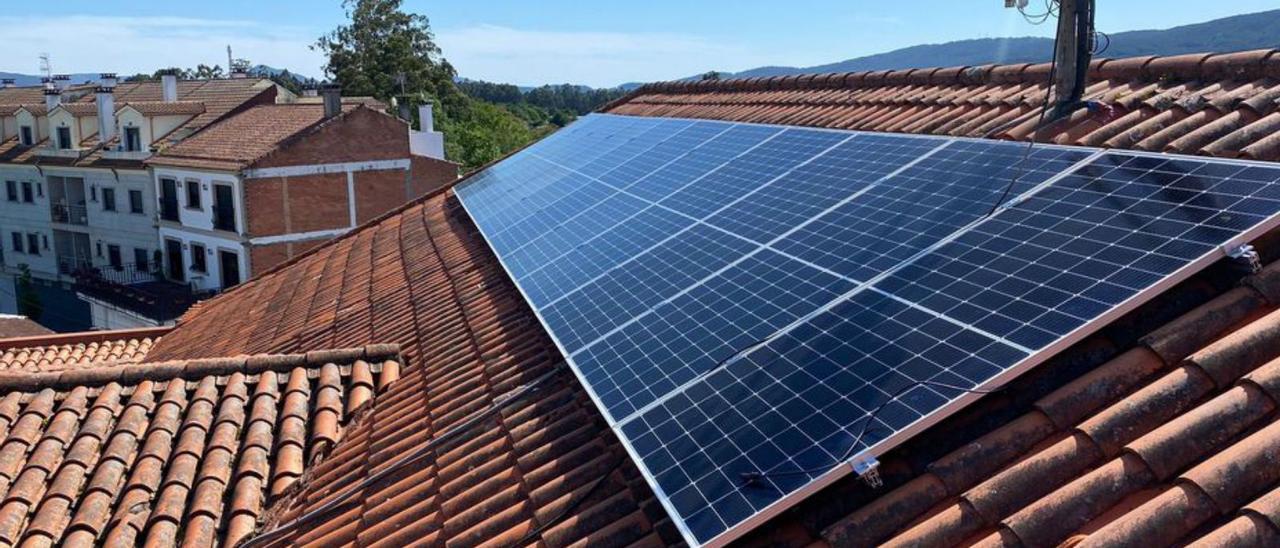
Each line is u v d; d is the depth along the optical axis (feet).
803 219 28.53
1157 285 17.13
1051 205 22.13
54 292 195.21
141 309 152.46
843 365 19.34
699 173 39.99
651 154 48.96
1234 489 14.47
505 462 25.54
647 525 20.44
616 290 30.14
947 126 37.52
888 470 18.03
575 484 22.82
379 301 47.98
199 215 152.46
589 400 26.81
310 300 54.54
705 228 32.01
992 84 41.73
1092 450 16.67
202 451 30.73
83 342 65.26
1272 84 28.25
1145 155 22.65
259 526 27.94
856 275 23.09
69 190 186.29
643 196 40.50
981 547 15.30
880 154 31.83
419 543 23.34
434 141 184.24
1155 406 16.88
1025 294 18.86
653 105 73.31
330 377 34.88
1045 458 16.66
